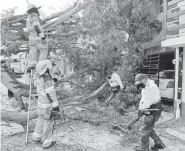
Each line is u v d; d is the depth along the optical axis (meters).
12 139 4.26
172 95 7.10
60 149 3.84
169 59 9.30
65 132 4.76
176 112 5.86
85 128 5.04
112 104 6.48
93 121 5.31
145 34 6.95
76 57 7.20
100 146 3.99
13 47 5.82
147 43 8.28
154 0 8.29
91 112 6.32
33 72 4.57
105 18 6.12
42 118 4.11
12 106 7.14
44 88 3.88
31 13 4.27
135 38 7.16
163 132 4.85
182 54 5.87
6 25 5.41
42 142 4.05
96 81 7.83
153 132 3.65
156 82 7.90
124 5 6.66
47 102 3.90
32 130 4.81
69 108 6.88
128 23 6.83
